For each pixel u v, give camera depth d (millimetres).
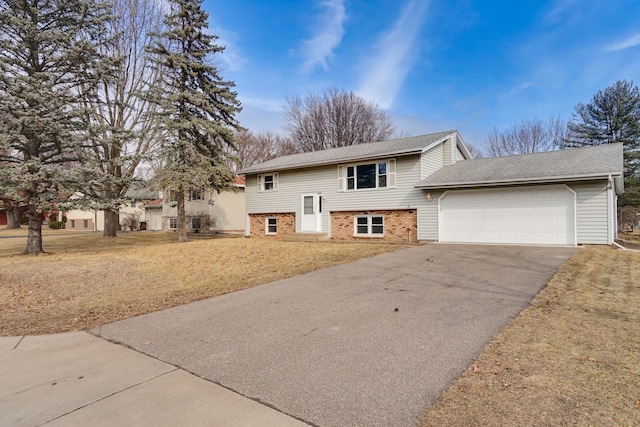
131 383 3152
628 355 3357
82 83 13812
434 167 16531
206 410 2680
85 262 10891
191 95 17891
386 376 3146
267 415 2596
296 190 19375
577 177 11531
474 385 2918
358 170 17250
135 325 4844
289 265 9445
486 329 4219
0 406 2787
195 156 17781
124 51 20172
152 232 30125
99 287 7445
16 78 11836
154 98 17562
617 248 11164
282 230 19953
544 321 4418
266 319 4918
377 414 2562
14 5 12492
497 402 2643
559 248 11469
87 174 13766
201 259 11180
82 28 13984
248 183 21547
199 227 29266
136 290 7082
